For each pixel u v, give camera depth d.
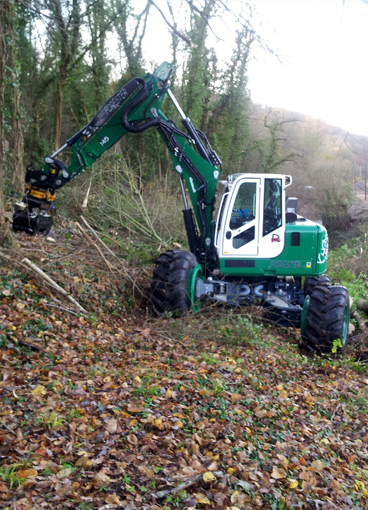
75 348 6.15
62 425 4.08
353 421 5.77
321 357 7.88
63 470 3.52
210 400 5.04
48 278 7.43
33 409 4.28
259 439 4.63
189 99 21.86
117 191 13.28
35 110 20.72
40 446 3.79
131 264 10.40
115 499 3.37
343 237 20.88
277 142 26.41
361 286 12.20
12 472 3.36
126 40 21.41
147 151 21.22
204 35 19.66
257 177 8.44
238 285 8.95
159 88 8.81
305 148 28.00
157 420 4.38
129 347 6.56
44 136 21.97
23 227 9.42
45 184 8.99
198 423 4.57
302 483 4.15
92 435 4.07
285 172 26.23
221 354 6.82
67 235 10.84
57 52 19.23
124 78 22.62
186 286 8.19
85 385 4.97
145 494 3.54
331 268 14.50
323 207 23.89
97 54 20.72
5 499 3.18
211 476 3.79
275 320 9.12
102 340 6.57
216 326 7.56
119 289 8.91
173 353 6.36
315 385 6.50
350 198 24.77
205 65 22.16
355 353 8.62
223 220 8.58
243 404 5.22
